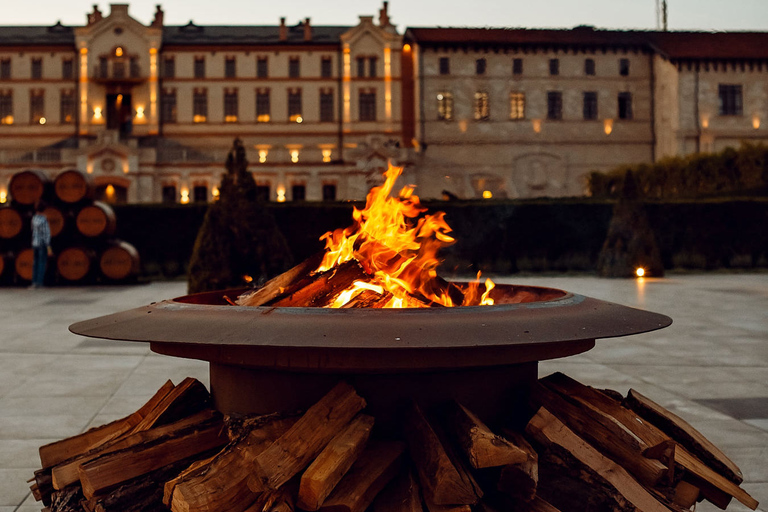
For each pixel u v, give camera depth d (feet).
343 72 155.94
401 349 5.56
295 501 5.40
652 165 86.53
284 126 156.66
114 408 13.12
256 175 141.28
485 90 140.87
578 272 54.49
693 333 22.76
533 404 6.69
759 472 9.46
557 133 142.82
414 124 143.64
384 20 159.53
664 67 140.46
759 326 24.30
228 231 27.48
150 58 155.02
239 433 6.06
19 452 10.45
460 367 5.83
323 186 142.00
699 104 136.77
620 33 144.36
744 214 56.18
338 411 5.80
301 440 5.54
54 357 18.62
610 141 143.74
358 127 155.02
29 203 44.70
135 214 54.24
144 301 34.47
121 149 134.00
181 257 54.60
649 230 49.47
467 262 55.31
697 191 75.92
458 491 5.37
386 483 5.82
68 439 7.56
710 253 56.13
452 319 5.73
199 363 17.74
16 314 28.89
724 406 13.08
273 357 5.74
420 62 139.85
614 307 6.95
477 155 139.33
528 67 142.41
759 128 137.80
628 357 18.47
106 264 45.68
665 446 6.47
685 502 6.82
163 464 6.51
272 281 7.79
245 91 157.07
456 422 5.87
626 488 5.80
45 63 155.53
